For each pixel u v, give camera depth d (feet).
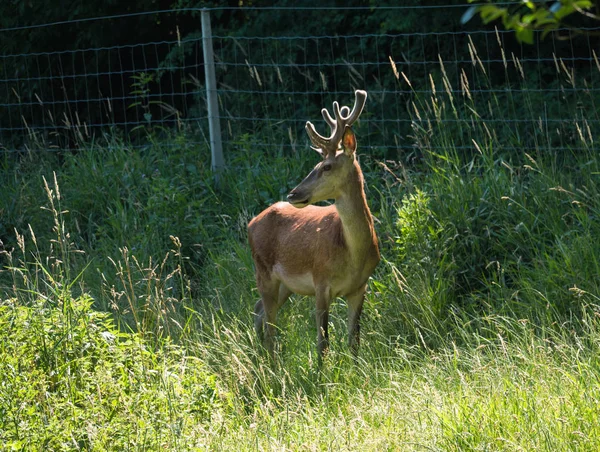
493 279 37.19
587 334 30.86
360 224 32.45
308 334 35.22
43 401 24.47
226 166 49.98
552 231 37.63
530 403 24.81
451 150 46.70
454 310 35.94
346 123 32.04
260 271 36.63
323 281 33.42
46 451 22.53
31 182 51.47
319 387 30.50
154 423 24.35
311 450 23.63
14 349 26.40
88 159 51.88
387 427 25.07
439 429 23.95
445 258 37.19
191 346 32.96
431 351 31.37
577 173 41.68
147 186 48.34
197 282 42.93
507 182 39.96
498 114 53.83
